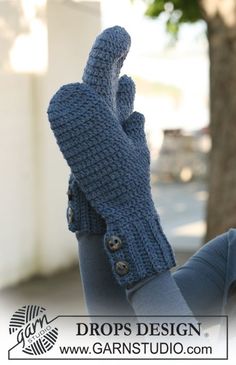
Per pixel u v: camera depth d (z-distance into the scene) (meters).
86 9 7.32
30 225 6.81
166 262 1.02
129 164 1.02
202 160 17.78
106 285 1.14
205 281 1.32
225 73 5.83
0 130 6.42
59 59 7.00
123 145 1.02
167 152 17.89
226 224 5.86
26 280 6.74
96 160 1.01
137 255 1.00
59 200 7.09
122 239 1.00
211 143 5.98
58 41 6.97
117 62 1.13
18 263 6.66
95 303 1.15
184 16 9.10
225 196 5.86
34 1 6.73
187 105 21.36
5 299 6.04
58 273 7.04
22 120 6.68
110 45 1.09
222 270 1.33
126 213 1.01
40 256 6.91
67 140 1.01
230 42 5.80
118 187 1.01
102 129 1.01
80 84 1.05
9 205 6.56
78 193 1.10
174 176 17.73
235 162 5.85
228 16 5.77
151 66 19.70
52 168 6.97
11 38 6.54
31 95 6.77
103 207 1.01
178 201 14.06
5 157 6.50
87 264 1.14
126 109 1.19
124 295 1.16
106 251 1.02
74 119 1.01
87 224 1.10
